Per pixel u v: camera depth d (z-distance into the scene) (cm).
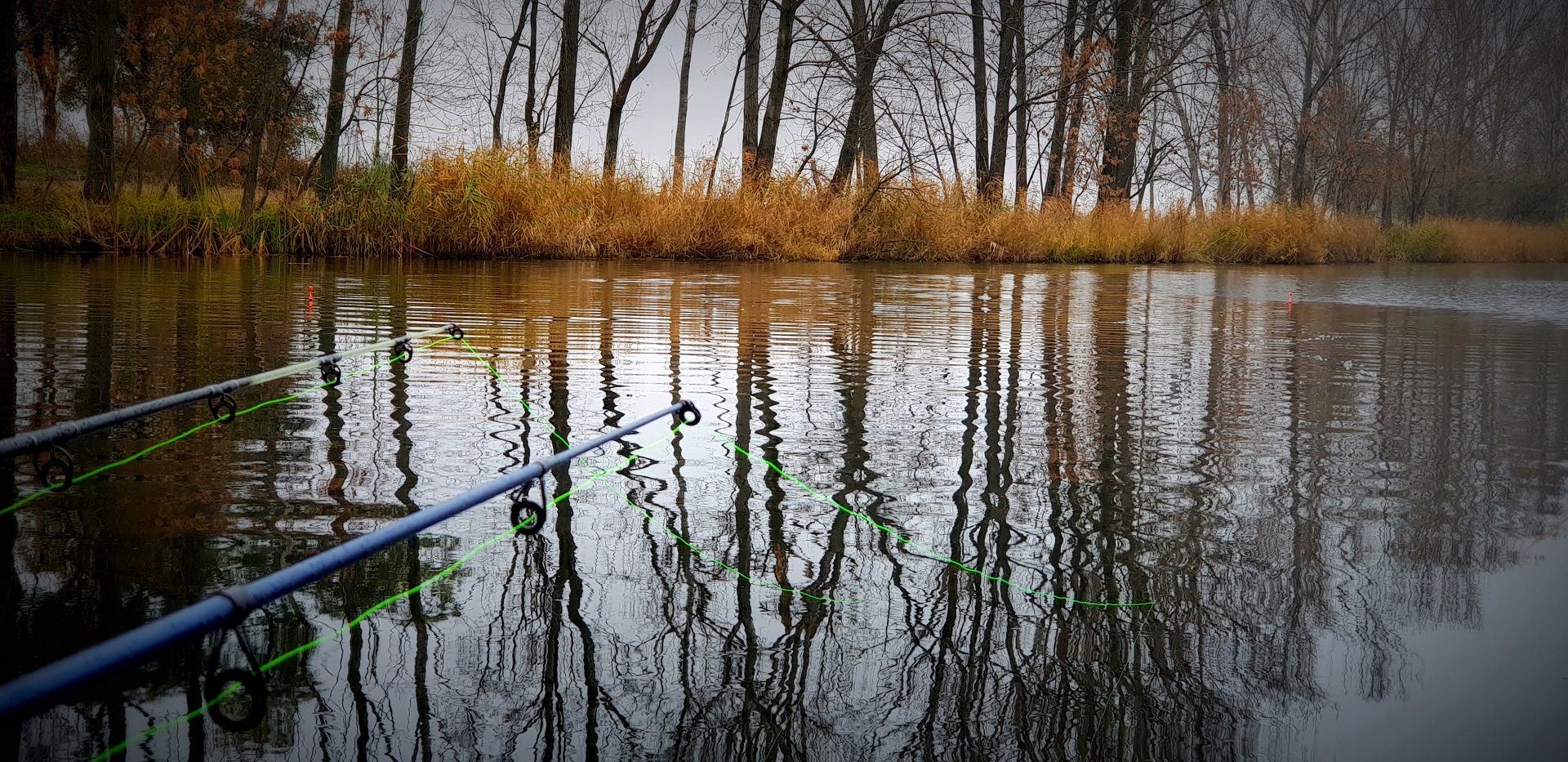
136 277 1263
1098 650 250
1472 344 893
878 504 366
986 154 3225
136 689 220
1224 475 419
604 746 201
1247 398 600
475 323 875
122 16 1861
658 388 583
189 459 405
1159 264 2617
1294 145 4297
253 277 1328
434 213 1889
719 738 206
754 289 1338
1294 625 267
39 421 465
